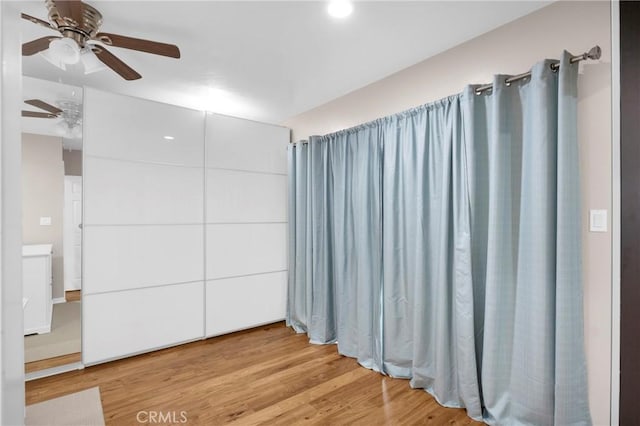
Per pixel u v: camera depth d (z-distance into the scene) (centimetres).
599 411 166
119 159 284
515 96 193
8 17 52
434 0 184
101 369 267
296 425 194
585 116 172
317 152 338
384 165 267
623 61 161
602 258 166
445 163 217
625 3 161
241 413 206
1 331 48
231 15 198
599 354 167
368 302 275
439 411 207
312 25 209
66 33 177
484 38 216
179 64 259
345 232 304
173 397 224
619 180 162
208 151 334
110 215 279
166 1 184
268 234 377
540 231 173
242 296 355
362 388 236
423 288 231
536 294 174
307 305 338
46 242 263
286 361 282
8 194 51
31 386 240
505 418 188
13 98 53
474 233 207
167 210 309
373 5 189
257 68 267
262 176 372
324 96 328
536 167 175
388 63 259
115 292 281
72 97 271
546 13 187
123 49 235
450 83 236
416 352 233
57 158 266
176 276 313
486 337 193
